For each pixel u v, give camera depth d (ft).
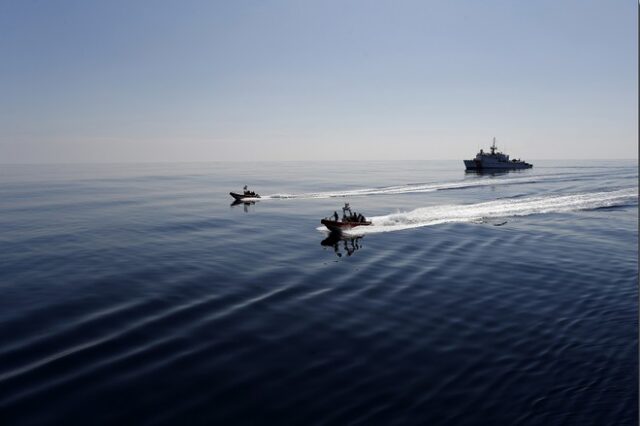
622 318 63.36
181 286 81.61
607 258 99.76
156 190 327.88
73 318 64.85
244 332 59.67
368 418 40.06
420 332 59.67
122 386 45.24
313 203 225.56
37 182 442.50
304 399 43.27
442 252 108.17
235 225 157.28
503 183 308.40
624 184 271.28
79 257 106.32
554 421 39.65
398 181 385.09
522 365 50.14
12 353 52.80
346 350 54.29
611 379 46.65
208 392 44.37
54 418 39.68
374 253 108.47
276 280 85.61
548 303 70.54
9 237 134.00
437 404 42.47
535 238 123.75
